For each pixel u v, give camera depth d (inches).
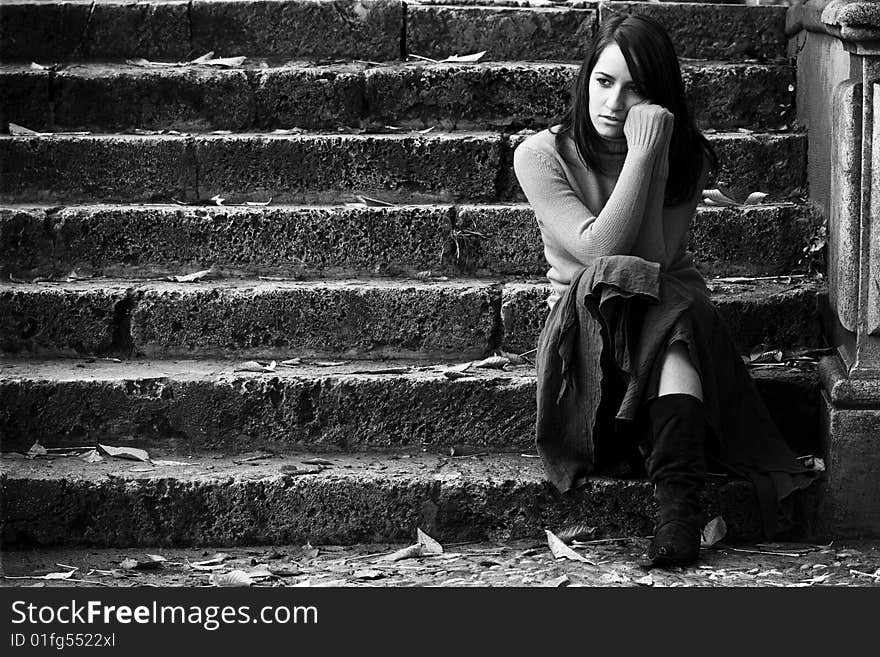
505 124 213.2
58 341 185.3
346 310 184.9
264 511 163.6
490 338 186.1
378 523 164.2
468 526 164.6
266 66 220.2
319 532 164.2
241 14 223.3
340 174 202.8
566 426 163.9
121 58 224.2
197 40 224.5
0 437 174.6
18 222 193.2
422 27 223.9
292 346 185.8
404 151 202.4
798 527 166.6
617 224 156.0
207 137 202.8
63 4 223.0
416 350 186.2
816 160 198.5
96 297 184.5
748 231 195.5
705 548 161.9
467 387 174.9
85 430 175.2
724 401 163.5
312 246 194.4
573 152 167.2
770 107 215.8
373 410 175.2
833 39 186.5
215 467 167.9
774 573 151.9
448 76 212.4
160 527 163.5
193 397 174.4
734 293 187.3
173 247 194.2
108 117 213.0
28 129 211.6
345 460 171.9
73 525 163.3
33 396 173.8
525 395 175.0
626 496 163.9
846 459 164.6
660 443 153.6
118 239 193.9
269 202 202.7
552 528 164.7
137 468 166.9
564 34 224.5
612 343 157.1
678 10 224.5
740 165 204.8
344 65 219.1
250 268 194.5
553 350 161.6
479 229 194.7
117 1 225.1
